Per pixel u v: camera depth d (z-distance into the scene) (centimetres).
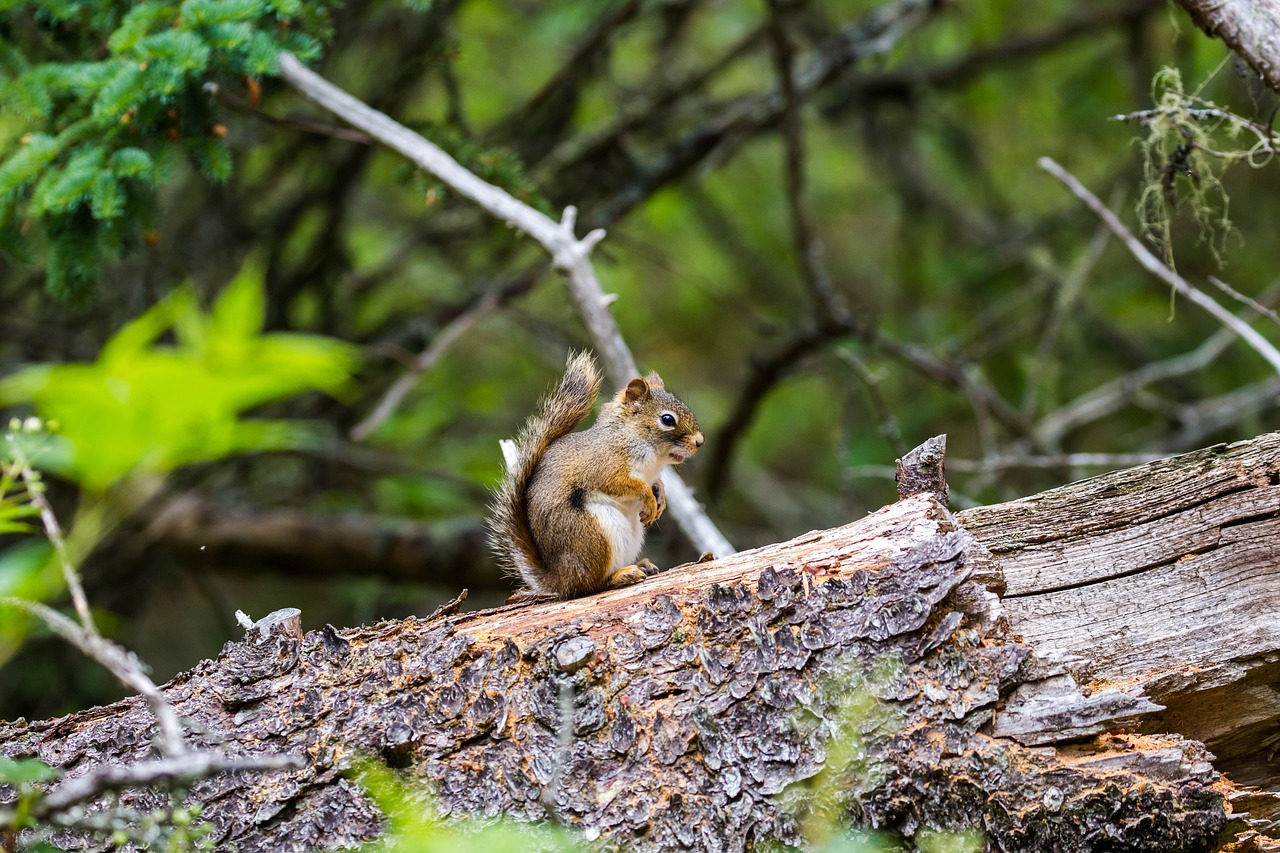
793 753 616
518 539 873
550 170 1636
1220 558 706
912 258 2088
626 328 2300
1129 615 706
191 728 654
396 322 1759
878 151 2008
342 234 1722
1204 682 680
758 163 2289
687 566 727
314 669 675
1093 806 595
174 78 895
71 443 307
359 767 635
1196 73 1734
